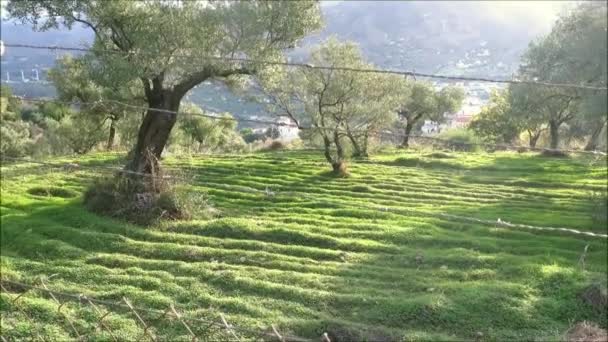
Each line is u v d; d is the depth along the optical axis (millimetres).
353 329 13398
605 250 19016
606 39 22266
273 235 19906
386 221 22203
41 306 13891
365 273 16953
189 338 13062
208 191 25766
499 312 14523
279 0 20594
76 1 19203
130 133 33469
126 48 20203
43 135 46469
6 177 27297
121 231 19844
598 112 22188
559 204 25844
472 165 35094
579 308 14867
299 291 15438
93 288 15617
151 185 21641
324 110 30000
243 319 13969
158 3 20688
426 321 14125
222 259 17828
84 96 32094
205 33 20078
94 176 26625
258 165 32812
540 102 34594
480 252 18875
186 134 42625
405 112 50969
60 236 19219
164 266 17125
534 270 16750
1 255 17766
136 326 13492
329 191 27250
